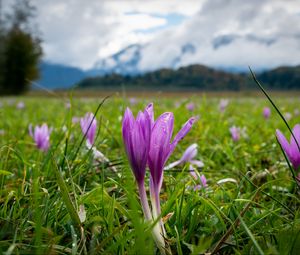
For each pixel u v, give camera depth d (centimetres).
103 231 25
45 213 25
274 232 25
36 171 22
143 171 20
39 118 122
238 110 149
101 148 56
